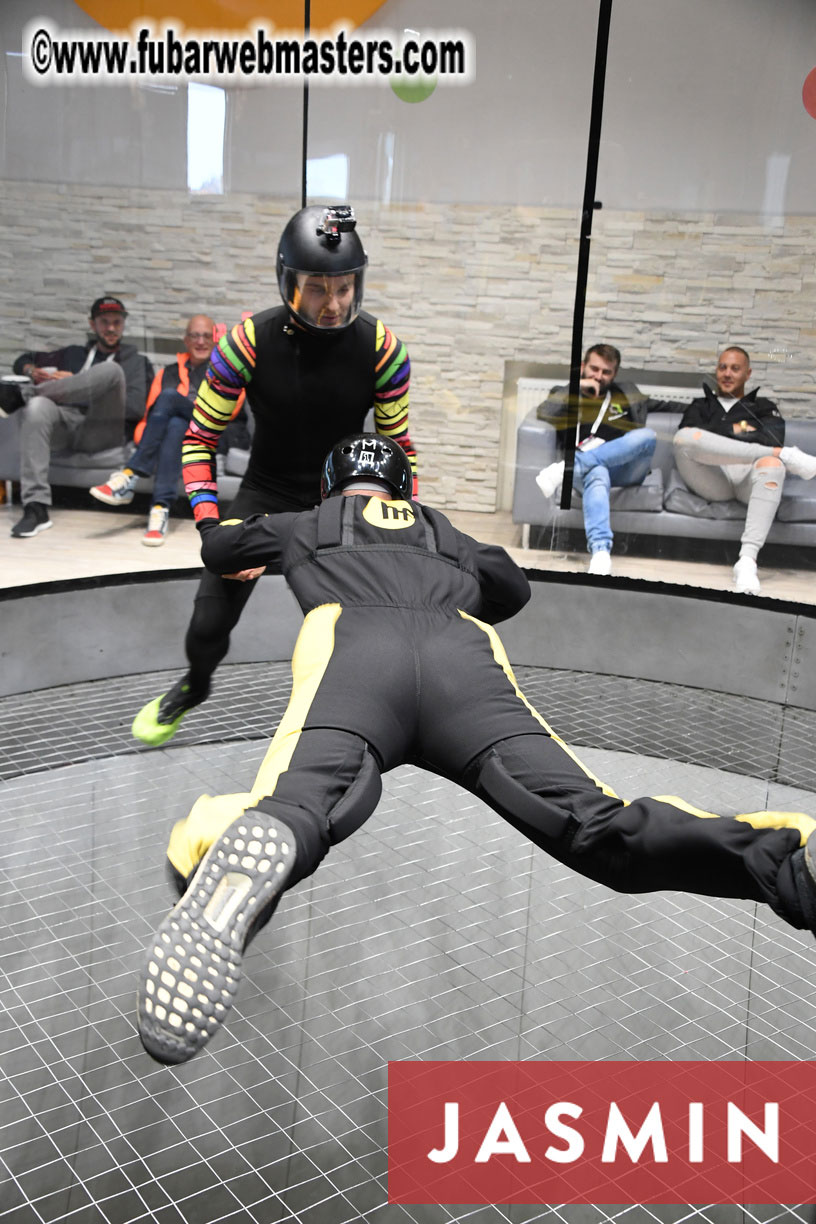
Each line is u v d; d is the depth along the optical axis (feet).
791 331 16.47
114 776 10.79
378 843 9.71
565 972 7.82
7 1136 6.11
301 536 6.63
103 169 17.57
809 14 15.46
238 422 17.39
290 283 8.78
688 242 16.46
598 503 16.84
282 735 5.64
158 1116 6.30
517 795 5.47
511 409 17.20
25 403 17.52
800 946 8.29
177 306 17.99
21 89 17.46
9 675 12.46
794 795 10.93
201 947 4.52
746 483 16.43
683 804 5.36
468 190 16.81
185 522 18.51
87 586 12.77
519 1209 5.73
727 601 13.24
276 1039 7.00
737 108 15.96
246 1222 5.59
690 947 8.23
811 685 13.00
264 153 17.34
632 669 13.82
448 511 17.79
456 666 5.90
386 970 7.77
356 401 9.70
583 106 16.22
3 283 17.93
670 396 16.78
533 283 16.93
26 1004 7.23
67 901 8.50
